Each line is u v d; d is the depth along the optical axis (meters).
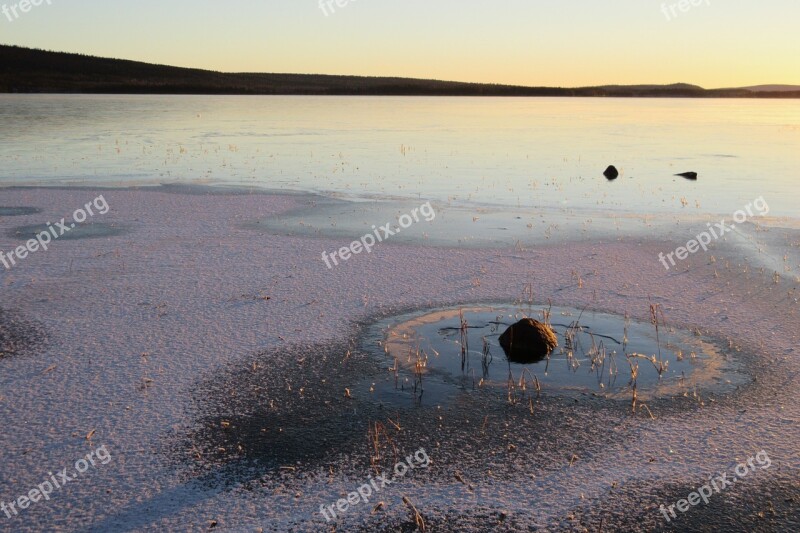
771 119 55.03
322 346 7.03
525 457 5.11
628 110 76.19
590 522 4.41
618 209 14.31
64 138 30.34
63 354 6.75
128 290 8.66
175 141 29.80
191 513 4.47
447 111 65.69
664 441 5.30
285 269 9.60
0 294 8.50
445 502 4.60
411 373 6.45
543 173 20.02
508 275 9.36
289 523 4.38
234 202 14.80
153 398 5.91
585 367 6.58
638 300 8.36
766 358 6.70
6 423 5.48
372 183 17.83
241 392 6.05
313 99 111.19
